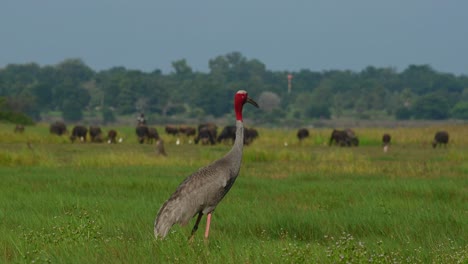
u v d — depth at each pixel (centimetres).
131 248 3806
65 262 3556
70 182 7919
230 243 3981
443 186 7531
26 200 6228
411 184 7700
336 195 7075
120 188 7531
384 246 4156
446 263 3600
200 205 4191
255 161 12850
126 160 11606
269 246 3841
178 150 16462
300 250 3531
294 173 10081
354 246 3594
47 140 19125
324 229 4950
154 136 19962
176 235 3947
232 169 4369
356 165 10994
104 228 4738
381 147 18650
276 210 5831
